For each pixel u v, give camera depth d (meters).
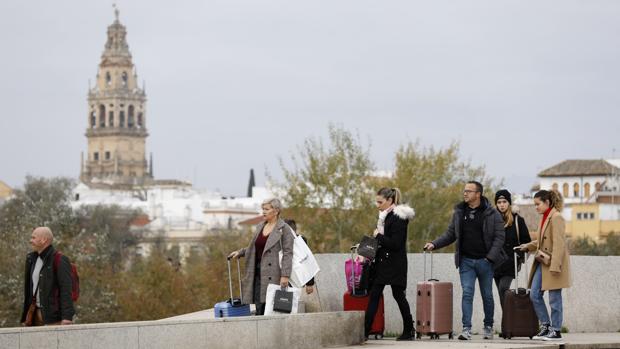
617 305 54.44
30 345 32.81
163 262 175.38
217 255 196.62
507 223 44.66
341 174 148.25
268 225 42.34
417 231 142.38
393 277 42.84
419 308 44.41
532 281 43.31
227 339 38.09
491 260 43.12
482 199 43.47
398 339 43.72
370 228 146.25
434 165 146.00
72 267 38.78
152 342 35.69
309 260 42.19
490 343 41.25
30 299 38.69
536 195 42.88
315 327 41.38
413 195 142.50
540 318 43.16
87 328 34.09
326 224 148.75
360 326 43.19
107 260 172.50
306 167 150.25
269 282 41.97
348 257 47.91
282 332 40.16
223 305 42.41
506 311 43.72
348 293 44.94
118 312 162.88
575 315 53.09
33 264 38.66
